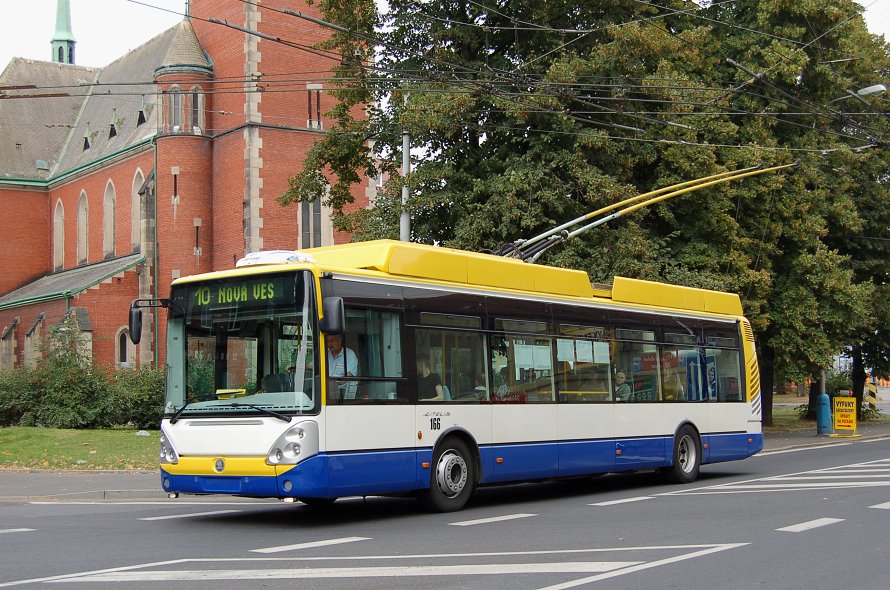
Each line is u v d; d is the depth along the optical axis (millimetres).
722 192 31594
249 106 48938
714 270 31750
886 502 15164
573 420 16828
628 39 27453
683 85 29094
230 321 13453
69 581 9039
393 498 17625
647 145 29625
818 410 36531
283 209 49531
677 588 8562
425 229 28906
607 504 15656
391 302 13977
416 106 26953
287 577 9141
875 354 48469
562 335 16891
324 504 16578
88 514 15328
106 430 32781
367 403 13352
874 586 8703
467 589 8516
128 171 58000
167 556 10555
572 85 26938
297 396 12742
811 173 34375
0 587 8781
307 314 12898
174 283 14023
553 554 10398
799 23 35156
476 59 29844
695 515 13820
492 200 27406
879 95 37219
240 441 12906
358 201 51000
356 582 8875
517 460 15664
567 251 27422
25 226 67938
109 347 52625
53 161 69312
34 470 22672
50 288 59281
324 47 31062
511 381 15750
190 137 51844
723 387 20844
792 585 8727
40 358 35094
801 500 15562
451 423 14586
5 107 69250
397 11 30062
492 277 15750
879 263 41312
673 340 19562
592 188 27406
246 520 14172
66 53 79188
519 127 27938
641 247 27891
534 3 28750
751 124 33969
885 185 41375
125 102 62812
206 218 52062
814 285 35094
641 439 18328
